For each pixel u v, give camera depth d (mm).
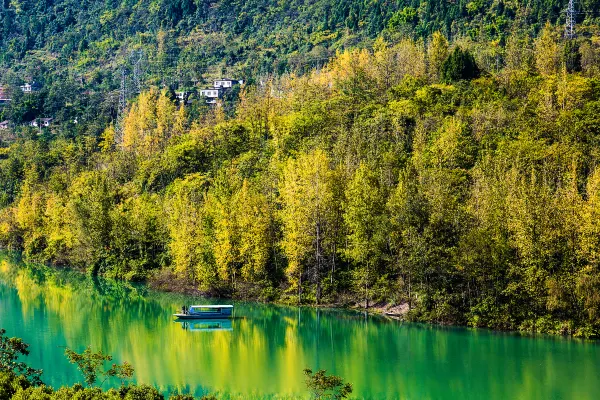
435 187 108312
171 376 82000
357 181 113625
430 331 100312
